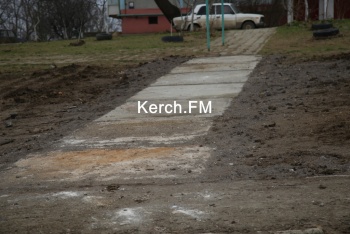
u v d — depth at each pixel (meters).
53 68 16.58
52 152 7.97
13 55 20.86
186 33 25.81
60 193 6.01
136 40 24.95
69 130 9.35
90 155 7.66
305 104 9.80
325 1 30.89
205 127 8.85
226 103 10.59
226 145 7.67
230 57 16.67
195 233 4.62
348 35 19.95
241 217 4.90
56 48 23.00
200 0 32.84
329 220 4.70
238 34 23.94
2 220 5.22
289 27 25.30
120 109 10.78
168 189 5.92
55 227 4.95
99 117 10.25
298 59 15.27
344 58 14.73
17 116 10.87
